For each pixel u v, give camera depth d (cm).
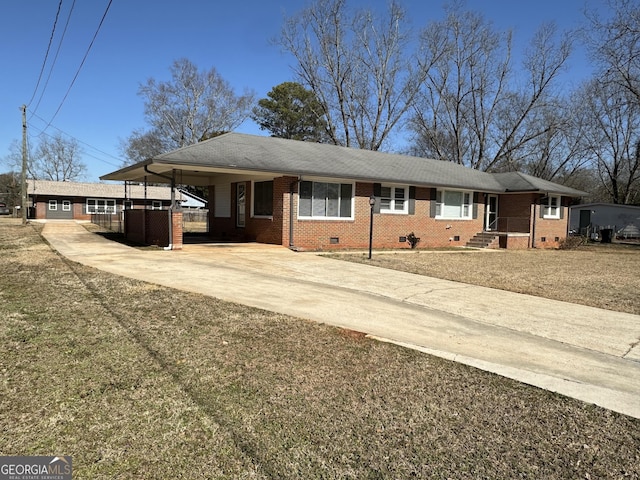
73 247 1407
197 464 257
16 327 497
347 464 263
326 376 395
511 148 3394
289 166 1458
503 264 1335
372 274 1011
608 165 3619
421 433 303
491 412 338
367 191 1683
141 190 4356
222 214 1878
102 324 520
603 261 1527
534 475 259
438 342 514
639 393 387
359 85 3422
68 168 6612
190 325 529
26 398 329
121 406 323
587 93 3183
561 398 368
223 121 4309
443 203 1981
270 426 304
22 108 2861
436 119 3553
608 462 275
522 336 556
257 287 793
